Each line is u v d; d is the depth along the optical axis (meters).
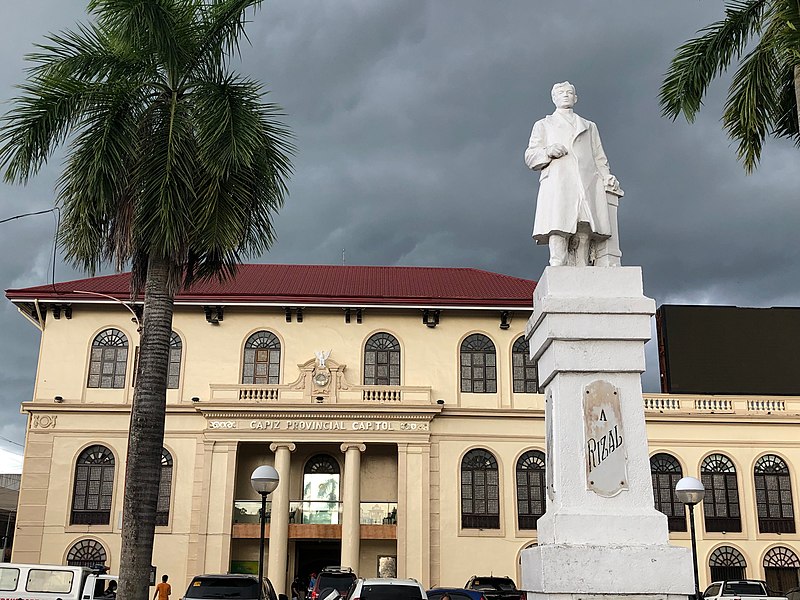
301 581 33.47
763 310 38.44
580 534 8.43
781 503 35.28
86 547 34.16
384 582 15.73
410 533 33.94
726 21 16.06
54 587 23.28
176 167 15.70
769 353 37.81
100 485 34.94
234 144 15.73
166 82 17.38
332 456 36.41
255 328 37.12
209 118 15.99
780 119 16.41
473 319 37.69
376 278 40.88
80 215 15.77
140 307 36.88
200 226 15.90
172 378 36.41
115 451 35.22
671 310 38.09
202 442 35.00
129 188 16.12
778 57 14.56
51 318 36.94
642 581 8.15
